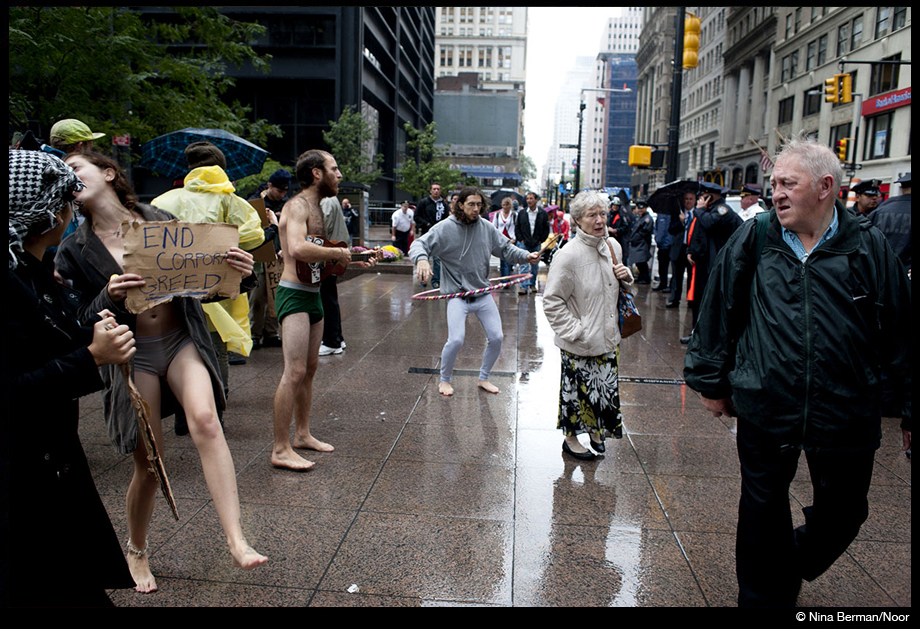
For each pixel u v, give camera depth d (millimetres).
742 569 2584
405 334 8523
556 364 7074
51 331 1945
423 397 5766
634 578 2977
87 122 10195
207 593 2793
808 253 2400
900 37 34281
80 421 4891
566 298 4289
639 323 4438
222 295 2754
